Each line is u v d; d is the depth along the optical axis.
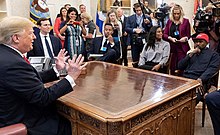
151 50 3.36
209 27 3.63
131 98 1.60
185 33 3.61
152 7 6.70
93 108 1.43
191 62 2.93
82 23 4.07
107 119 1.29
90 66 2.66
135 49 4.09
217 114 2.10
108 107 1.45
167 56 3.25
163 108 1.62
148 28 4.05
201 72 2.76
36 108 1.53
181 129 1.88
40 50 2.83
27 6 4.88
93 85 1.91
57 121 1.61
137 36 4.01
